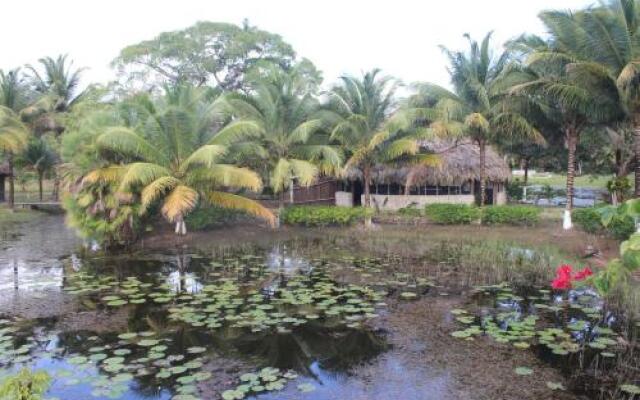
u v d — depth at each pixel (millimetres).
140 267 12930
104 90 31156
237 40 33906
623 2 14594
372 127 19953
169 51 33469
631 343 7574
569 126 18109
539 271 12102
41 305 9438
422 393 6066
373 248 15547
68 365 6703
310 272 12195
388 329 8180
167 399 5887
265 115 20141
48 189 41344
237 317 8672
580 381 6367
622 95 14734
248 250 15375
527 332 7910
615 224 14617
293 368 6762
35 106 29156
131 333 7934
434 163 19500
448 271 12234
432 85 19859
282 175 18406
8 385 3238
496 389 6156
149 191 14977
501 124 18703
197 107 17688
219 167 16422
